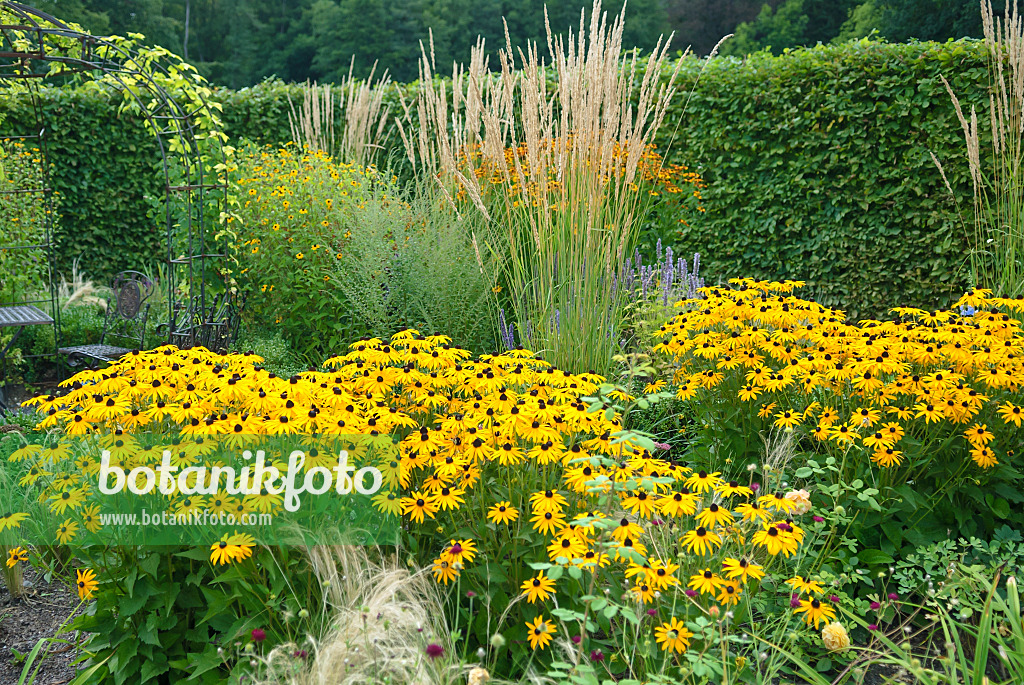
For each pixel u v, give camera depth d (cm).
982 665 186
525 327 401
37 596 272
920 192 541
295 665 172
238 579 186
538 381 239
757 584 214
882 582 247
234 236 549
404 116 809
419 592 199
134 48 550
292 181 573
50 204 614
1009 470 253
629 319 441
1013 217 448
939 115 533
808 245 600
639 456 204
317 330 532
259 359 238
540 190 397
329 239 548
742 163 619
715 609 169
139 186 790
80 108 753
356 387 234
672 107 643
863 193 571
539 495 192
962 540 244
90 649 196
